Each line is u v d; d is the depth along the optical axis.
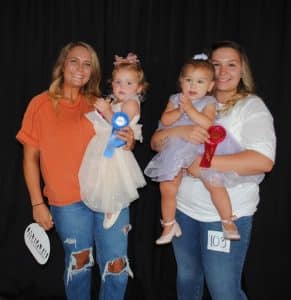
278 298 2.78
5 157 2.85
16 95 2.80
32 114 2.14
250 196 1.94
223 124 1.92
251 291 2.78
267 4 2.60
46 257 2.21
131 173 2.14
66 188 2.09
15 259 2.93
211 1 2.62
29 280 2.96
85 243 2.18
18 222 2.89
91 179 2.04
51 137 2.08
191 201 2.02
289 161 2.67
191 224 2.08
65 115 2.11
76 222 2.13
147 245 2.85
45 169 2.11
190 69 2.00
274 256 2.75
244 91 1.98
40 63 2.77
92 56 2.21
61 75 2.18
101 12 2.70
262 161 1.80
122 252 2.21
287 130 2.64
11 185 2.86
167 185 2.06
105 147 2.06
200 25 2.66
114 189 2.07
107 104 2.08
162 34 2.70
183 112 2.01
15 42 2.79
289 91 2.62
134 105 2.11
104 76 2.73
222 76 1.95
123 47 2.71
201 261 2.16
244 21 2.62
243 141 1.87
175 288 2.90
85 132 2.11
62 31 2.74
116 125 1.98
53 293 2.93
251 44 2.61
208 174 1.88
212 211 1.97
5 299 2.92
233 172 1.83
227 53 1.96
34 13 2.76
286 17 2.57
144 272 2.86
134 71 2.12
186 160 1.94
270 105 2.63
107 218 2.13
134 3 2.67
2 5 2.77
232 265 1.95
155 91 2.72
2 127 2.84
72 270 2.18
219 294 1.98
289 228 2.72
